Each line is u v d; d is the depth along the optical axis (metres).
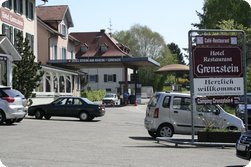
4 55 32.19
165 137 17.72
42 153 13.38
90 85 95.31
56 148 14.59
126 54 86.50
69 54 63.75
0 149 14.20
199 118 18.30
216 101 16.19
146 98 92.81
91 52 87.62
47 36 54.72
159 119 18.33
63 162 11.72
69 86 57.22
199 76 16.09
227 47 16.25
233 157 13.08
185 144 15.62
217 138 15.91
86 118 29.83
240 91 16.31
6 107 23.41
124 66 60.34
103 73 95.06
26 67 33.75
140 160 12.20
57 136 18.48
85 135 19.27
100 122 28.73
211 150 14.73
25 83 33.69
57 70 48.16
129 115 37.81
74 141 16.75
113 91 94.56
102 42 88.88
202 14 68.19
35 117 30.30
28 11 43.41
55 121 28.09
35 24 45.19
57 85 49.94
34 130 20.94
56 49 57.38
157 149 14.71
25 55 34.06
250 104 23.92
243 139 11.09
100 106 30.19
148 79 106.69
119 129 23.33
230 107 31.58
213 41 16.19
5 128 21.50
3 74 33.78
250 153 10.71
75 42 66.12
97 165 11.29
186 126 18.34
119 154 13.34
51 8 59.28
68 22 62.38
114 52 87.06
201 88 16.09
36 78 34.31
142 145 15.85
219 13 63.81
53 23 57.75
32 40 44.22
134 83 64.69
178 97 18.53
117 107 54.12
